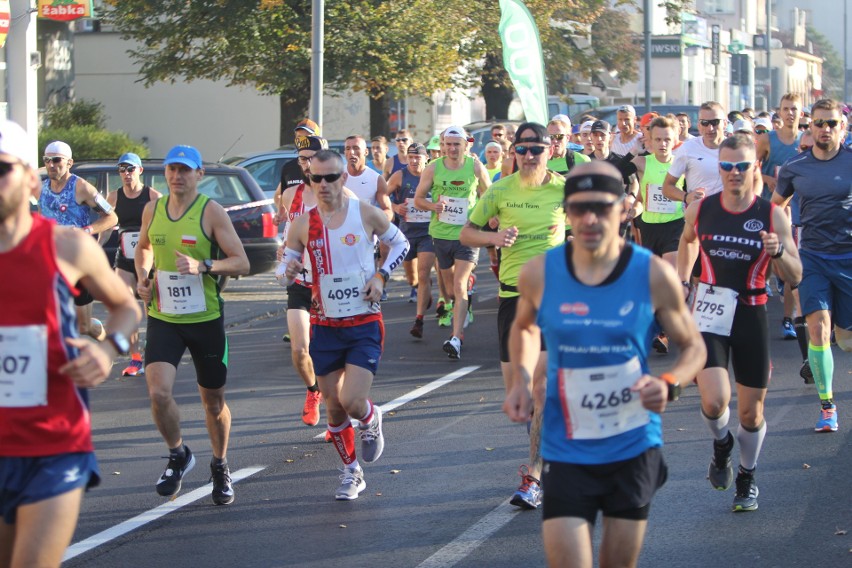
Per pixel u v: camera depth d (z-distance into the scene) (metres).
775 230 9.53
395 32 39.09
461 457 11.81
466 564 8.59
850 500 10.01
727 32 109.94
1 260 5.92
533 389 9.90
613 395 6.27
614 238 6.20
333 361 10.30
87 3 29.81
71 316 6.07
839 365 16.48
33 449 6.02
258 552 8.98
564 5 51.78
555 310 6.26
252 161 29.58
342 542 9.18
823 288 12.59
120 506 10.34
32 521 5.91
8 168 5.80
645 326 6.24
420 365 17.20
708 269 9.62
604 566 6.36
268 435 13.08
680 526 9.41
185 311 9.95
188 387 15.94
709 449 11.88
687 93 89.19
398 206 21.59
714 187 16.03
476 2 44.50
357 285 10.21
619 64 65.50
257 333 20.67
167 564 8.73
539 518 9.68
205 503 10.39
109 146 38.72
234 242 10.02
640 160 17.98
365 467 11.53
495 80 53.44
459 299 17.69
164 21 41.81
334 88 41.44
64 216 15.98
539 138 10.47
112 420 13.94
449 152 18.61
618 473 6.30
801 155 12.89
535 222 10.49
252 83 48.94
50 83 45.31
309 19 38.31
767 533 9.16
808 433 12.48
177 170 9.88
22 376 5.98
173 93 54.78
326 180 10.08
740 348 9.56
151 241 9.99
